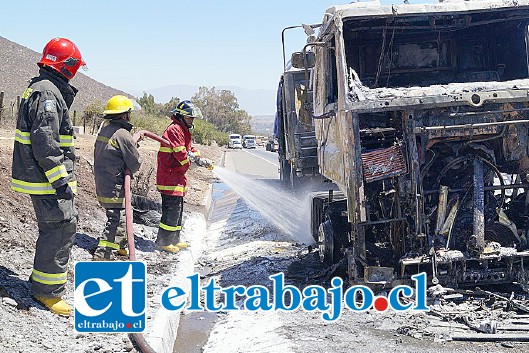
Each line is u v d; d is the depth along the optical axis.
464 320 6.11
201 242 12.31
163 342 5.81
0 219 7.89
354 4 7.39
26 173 5.69
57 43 5.85
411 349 5.46
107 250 7.89
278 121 16.94
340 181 7.44
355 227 6.89
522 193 7.57
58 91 5.75
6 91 94.31
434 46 8.41
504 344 5.54
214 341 6.45
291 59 8.02
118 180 7.88
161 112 75.81
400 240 7.13
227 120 139.75
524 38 8.13
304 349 5.62
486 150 6.98
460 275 6.79
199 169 30.05
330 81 8.11
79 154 16.66
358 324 6.28
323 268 8.36
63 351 5.15
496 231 7.06
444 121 6.69
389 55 8.36
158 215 11.38
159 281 7.81
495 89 6.70
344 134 6.91
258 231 12.45
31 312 5.70
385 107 6.62
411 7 7.29
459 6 7.29
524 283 6.80
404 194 6.80
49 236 5.84
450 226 6.86
